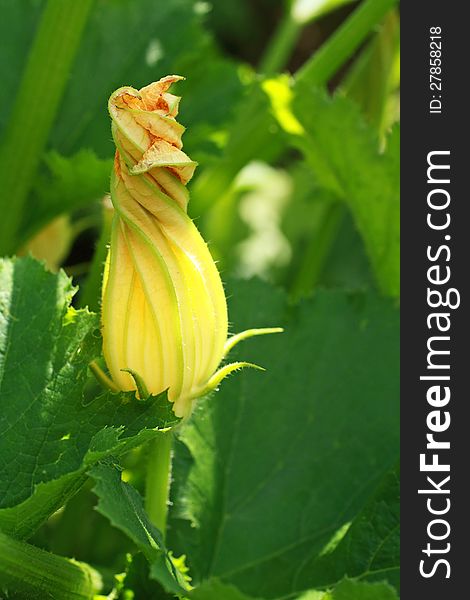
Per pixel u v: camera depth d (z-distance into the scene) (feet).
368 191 2.31
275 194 3.66
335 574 1.94
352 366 2.15
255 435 2.08
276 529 2.03
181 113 2.46
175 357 1.70
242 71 2.60
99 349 1.81
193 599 1.62
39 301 1.83
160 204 1.66
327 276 3.26
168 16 2.54
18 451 1.78
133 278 1.68
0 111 2.44
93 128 2.45
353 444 2.09
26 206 2.35
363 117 2.32
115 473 1.71
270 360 2.13
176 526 2.02
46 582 1.74
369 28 2.41
